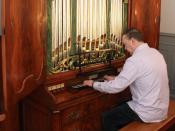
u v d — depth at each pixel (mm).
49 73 2439
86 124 2627
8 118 2123
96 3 2707
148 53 2547
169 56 4027
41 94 2412
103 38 2863
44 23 2217
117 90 2523
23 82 2133
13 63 2029
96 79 2830
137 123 2615
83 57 2711
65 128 2434
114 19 2934
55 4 2361
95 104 2676
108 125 2664
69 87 2590
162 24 4078
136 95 2600
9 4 1927
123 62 3143
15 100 2109
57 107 2324
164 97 2617
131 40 2576
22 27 2049
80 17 2592
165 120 2693
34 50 2186
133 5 3068
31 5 2086
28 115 2615
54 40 2414
